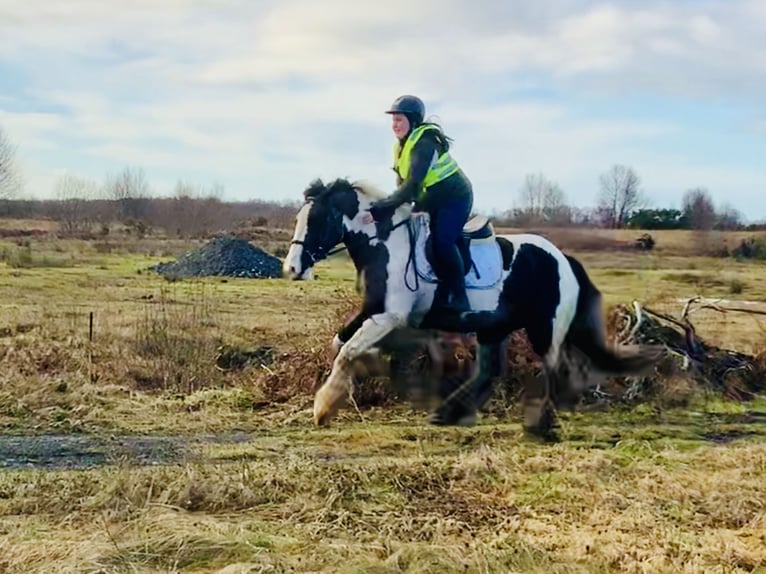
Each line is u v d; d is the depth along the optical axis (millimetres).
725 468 6672
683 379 9836
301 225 6969
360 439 7672
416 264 7055
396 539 4930
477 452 6902
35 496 5566
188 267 27891
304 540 4840
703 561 4672
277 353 11648
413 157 6863
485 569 4430
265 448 7293
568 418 8688
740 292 18750
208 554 4531
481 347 8188
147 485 5684
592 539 4922
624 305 10781
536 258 7691
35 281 23016
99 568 4227
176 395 9664
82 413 8445
